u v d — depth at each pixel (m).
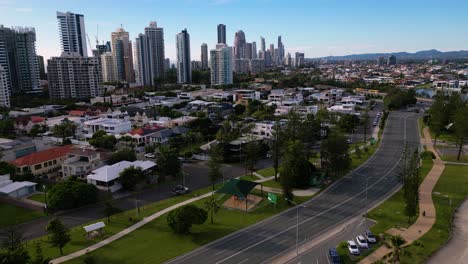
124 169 116.12
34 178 128.00
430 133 193.25
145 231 86.88
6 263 60.16
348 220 91.25
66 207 100.81
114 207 96.88
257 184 108.38
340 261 70.88
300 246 78.81
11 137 192.88
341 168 121.88
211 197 108.69
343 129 196.88
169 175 129.88
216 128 198.25
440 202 100.31
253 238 82.88
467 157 145.38
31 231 88.75
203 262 72.88
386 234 82.44
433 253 73.81
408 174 96.56
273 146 126.75
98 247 79.12
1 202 106.69
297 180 113.81
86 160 129.50
